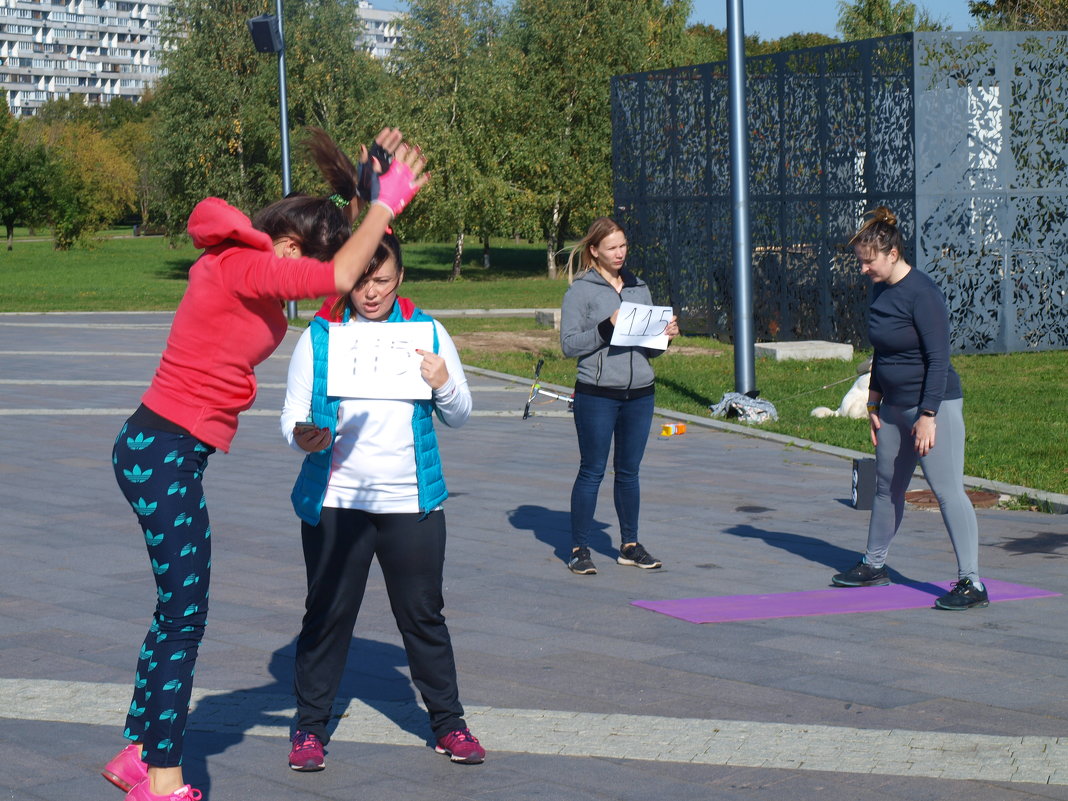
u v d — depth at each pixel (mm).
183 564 3689
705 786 3994
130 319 28375
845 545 7762
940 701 4832
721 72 22281
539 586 6754
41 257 65375
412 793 3969
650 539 7973
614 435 7113
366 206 3965
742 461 10984
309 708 4219
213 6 47312
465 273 53844
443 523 4262
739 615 6125
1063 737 4418
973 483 9562
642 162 24797
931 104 18766
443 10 47188
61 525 8359
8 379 17219
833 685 5039
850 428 12609
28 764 4223
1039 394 14891
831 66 20281
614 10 47906
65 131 92312
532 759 4258
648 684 5066
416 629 4227
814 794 3912
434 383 4113
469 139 46781
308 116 47062
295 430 3943
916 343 6203
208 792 3984
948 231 19094
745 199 13695
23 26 196125
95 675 5219
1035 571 7059
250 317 3680
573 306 6988
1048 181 19438
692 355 20188
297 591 6645
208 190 47250
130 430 3697
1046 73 19188
